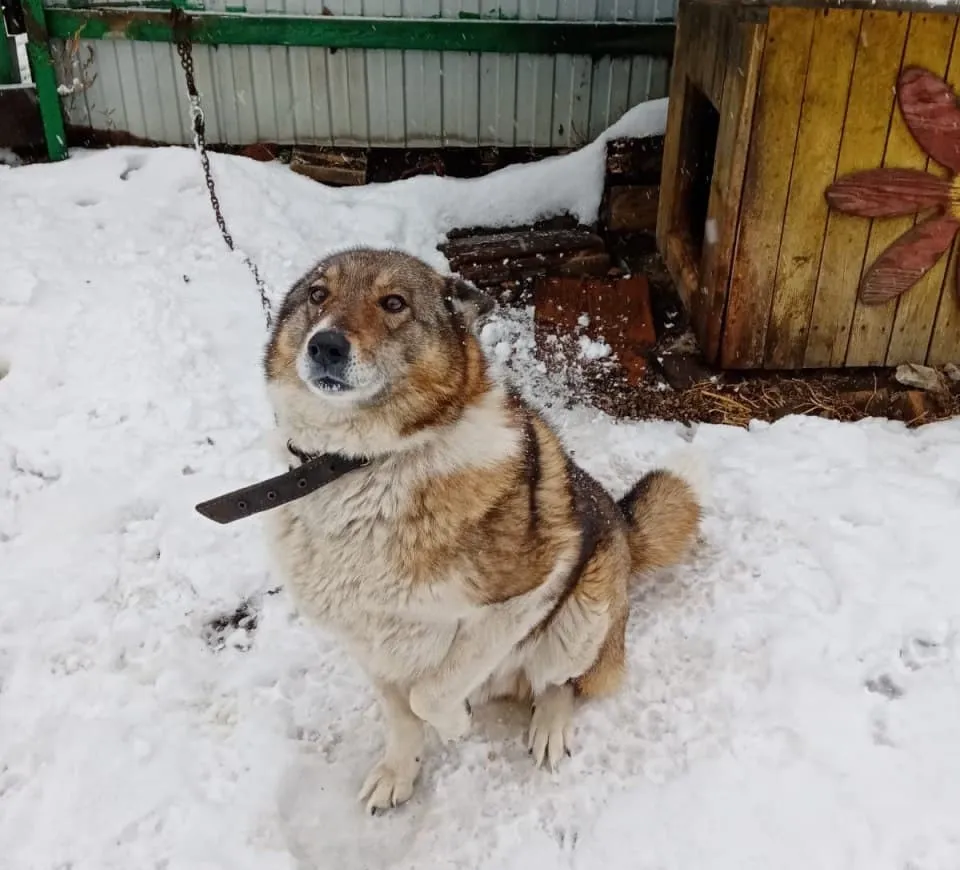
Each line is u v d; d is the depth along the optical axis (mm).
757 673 1188
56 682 1175
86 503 1434
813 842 990
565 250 2027
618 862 997
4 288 1771
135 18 2092
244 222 2039
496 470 952
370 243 2049
